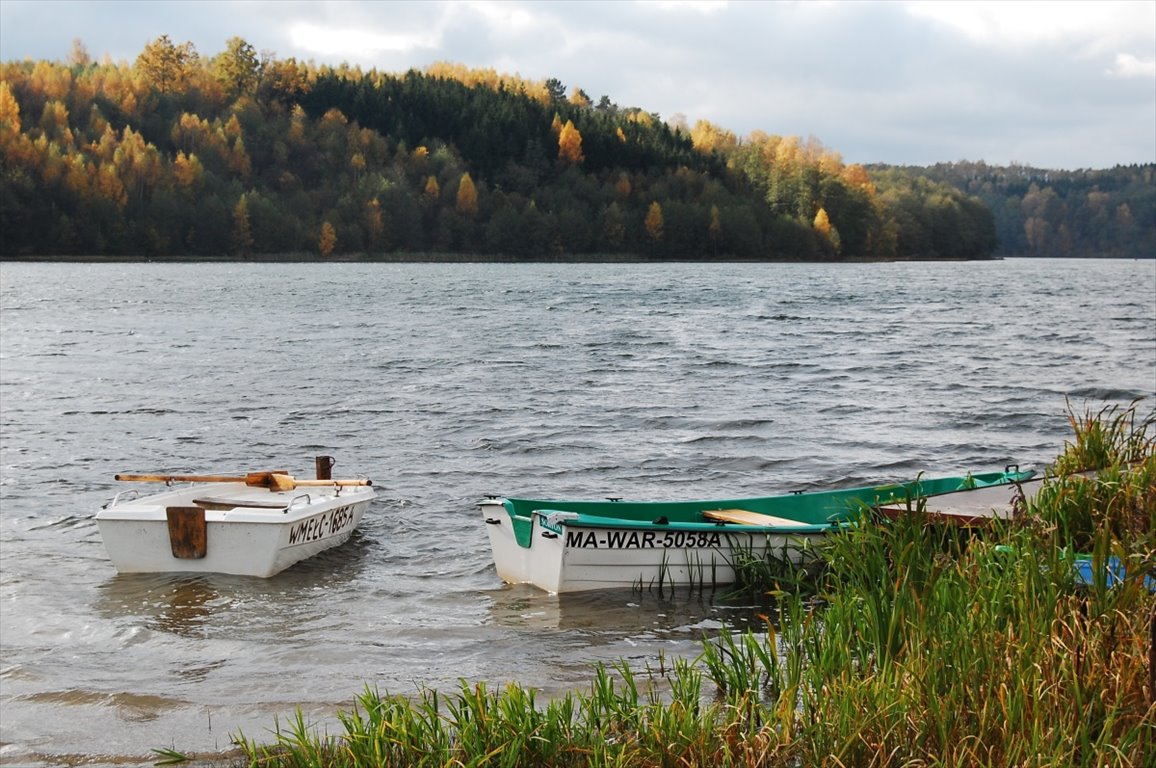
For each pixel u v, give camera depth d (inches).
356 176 5890.8
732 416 842.8
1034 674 222.1
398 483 608.4
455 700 304.0
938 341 1499.8
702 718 238.5
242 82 6820.9
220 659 343.0
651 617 377.7
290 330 1643.7
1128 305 2365.9
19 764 271.6
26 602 397.4
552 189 6127.0
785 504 452.1
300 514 437.7
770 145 7401.6
